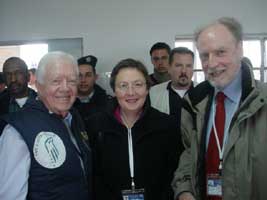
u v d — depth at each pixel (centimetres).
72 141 151
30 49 499
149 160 169
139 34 481
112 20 482
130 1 480
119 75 171
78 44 489
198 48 140
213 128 148
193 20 476
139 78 170
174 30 478
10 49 500
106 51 484
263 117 131
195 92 159
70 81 150
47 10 488
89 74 334
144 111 175
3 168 130
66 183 140
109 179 169
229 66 135
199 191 150
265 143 129
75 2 485
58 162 137
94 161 174
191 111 159
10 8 492
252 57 480
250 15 473
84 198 148
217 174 143
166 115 182
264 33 472
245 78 136
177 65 276
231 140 133
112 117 174
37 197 133
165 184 172
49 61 148
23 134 133
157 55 357
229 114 144
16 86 300
